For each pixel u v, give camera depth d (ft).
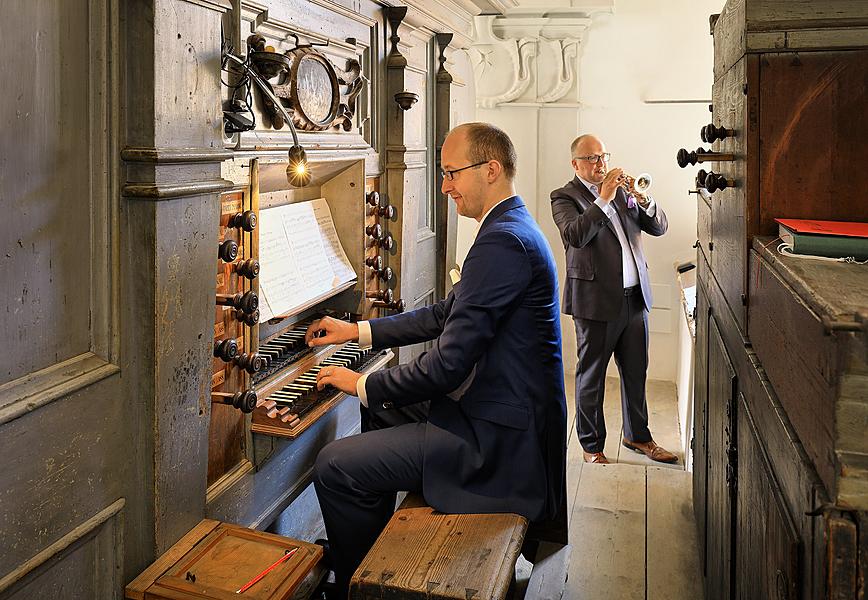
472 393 7.57
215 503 6.96
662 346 18.70
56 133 4.85
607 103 18.33
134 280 5.44
